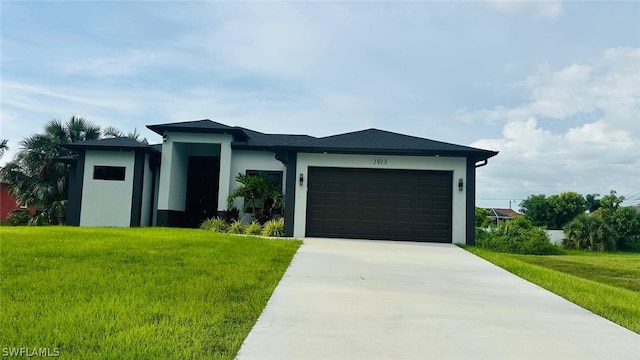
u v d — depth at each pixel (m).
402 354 4.21
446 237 14.16
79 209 17.83
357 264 9.27
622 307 6.52
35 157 21.78
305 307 5.77
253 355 4.05
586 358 4.27
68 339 4.08
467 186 14.24
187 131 18.06
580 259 17.25
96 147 17.69
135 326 4.52
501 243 21.36
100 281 6.46
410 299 6.43
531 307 6.25
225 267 7.96
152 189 19.36
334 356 4.10
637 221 25.98
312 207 14.53
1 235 11.54
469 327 5.16
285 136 21.11
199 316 5.00
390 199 14.42
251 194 16.95
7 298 5.42
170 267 7.80
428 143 15.14
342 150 14.27
